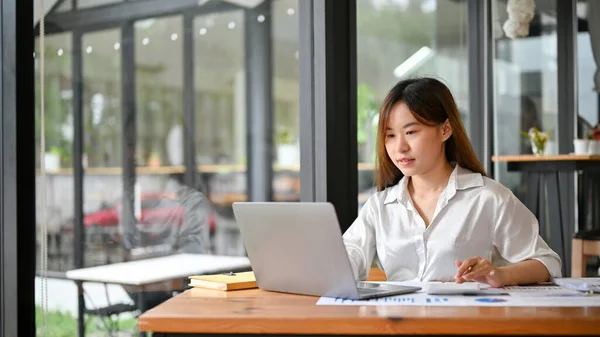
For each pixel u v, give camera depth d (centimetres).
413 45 412
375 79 366
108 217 394
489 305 170
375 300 181
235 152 424
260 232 199
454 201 229
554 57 504
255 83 423
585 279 206
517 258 220
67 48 398
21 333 282
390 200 235
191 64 433
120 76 418
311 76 317
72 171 391
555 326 154
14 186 281
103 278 372
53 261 367
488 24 491
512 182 489
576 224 488
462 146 229
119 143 412
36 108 314
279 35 414
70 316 354
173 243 402
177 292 386
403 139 222
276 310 171
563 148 503
